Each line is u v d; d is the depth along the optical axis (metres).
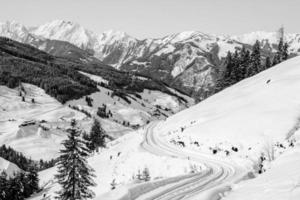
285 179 18.25
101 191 60.78
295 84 67.56
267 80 79.94
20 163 161.50
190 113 88.94
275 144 49.88
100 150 105.50
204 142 61.69
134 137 92.50
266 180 20.27
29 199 89.12
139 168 60.84
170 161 56.59
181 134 71.94
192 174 39.56
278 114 57.75
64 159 38.06
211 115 74.38
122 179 60.91
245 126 58.66
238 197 18.86
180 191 29.11
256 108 63.97
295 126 52.78
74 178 38.00
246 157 50.41
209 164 49.84
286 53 120.44
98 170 73.50
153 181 30.92
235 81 118.38
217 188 24.42
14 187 93.94
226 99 82.50
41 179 105.12
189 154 59.44
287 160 24.12
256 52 117.50
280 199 14.98
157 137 82.94
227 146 56.00
